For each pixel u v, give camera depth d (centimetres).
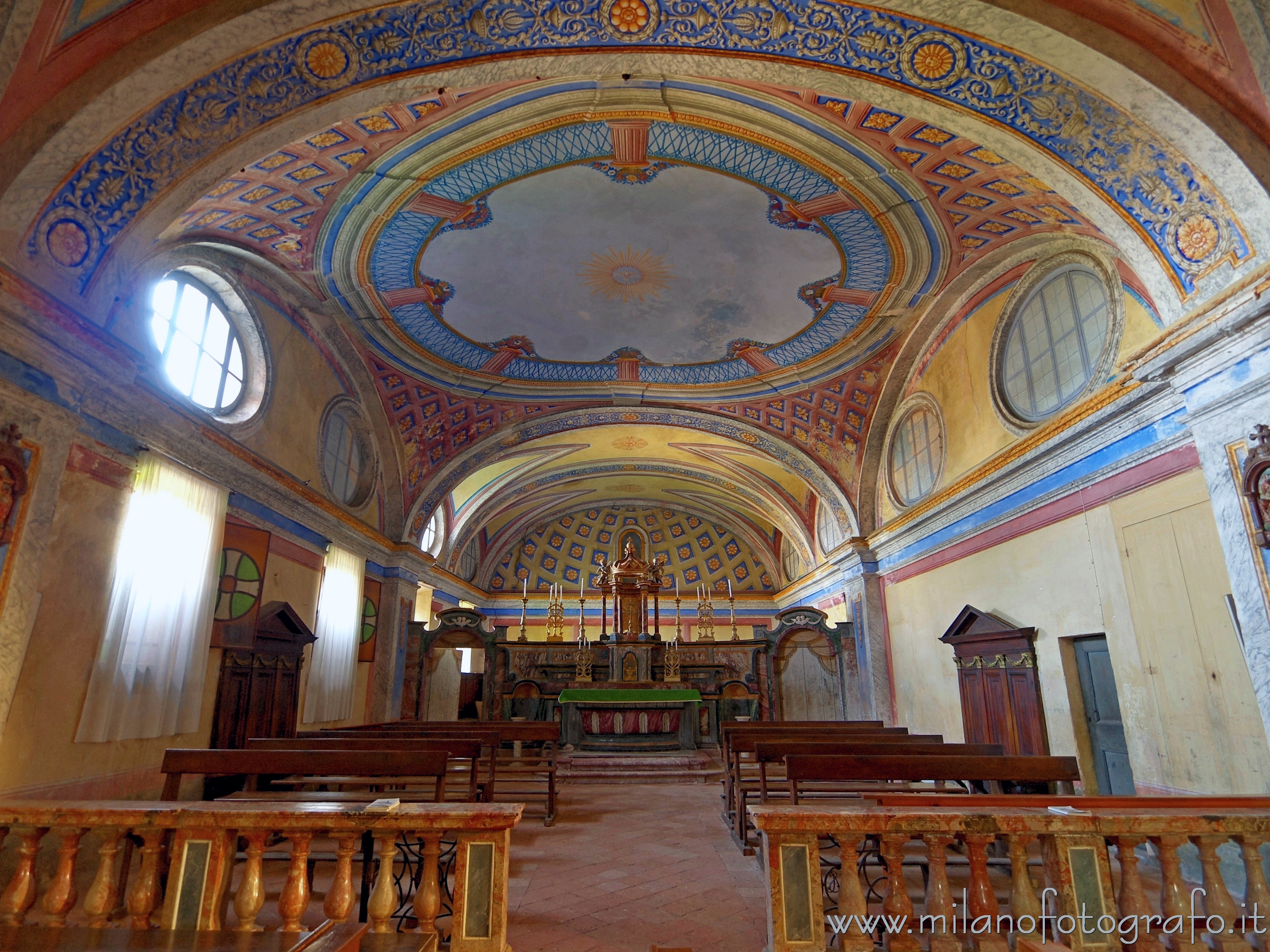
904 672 1283
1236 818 355
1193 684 627
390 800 379
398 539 1357
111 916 398
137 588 664
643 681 1603
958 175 710
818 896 363
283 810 357
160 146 504
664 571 2405
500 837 365
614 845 763
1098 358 769
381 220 816
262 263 853
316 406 1058
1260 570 490
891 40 524
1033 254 853
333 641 1096
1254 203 488
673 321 1117
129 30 450
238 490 847
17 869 372
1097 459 762
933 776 591
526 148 733
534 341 1174
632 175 785
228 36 466
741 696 1666
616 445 1761
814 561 1825
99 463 628
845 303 1052
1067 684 809
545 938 494
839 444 1402
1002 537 952
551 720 1622
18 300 465
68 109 448
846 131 686
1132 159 536
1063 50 494
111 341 541
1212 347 523
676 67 564
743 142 726
